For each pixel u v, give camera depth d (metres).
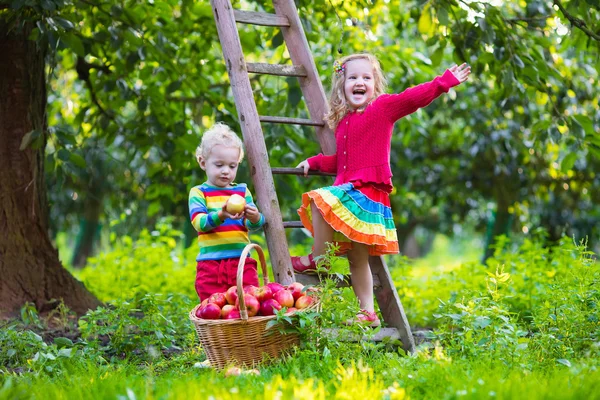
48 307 6.30
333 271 4.31
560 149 11.30
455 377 3.50
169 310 6.07
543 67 6.89
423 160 13.35
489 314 4.33
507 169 12.09
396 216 14.81
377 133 4.77
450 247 36.44
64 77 10.74
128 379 3.73
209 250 4.65
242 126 4.93
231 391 3.17
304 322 4.01
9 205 6.29
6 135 6.32
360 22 8.44
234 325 4.04
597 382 3.44
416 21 7.37
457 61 6.89
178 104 8.44
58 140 6.45
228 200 4.38
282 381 3.33
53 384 3.60
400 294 7.74
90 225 18.00
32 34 5.90
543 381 3.53
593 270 5.02
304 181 8.75
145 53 7.02
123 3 7.20
